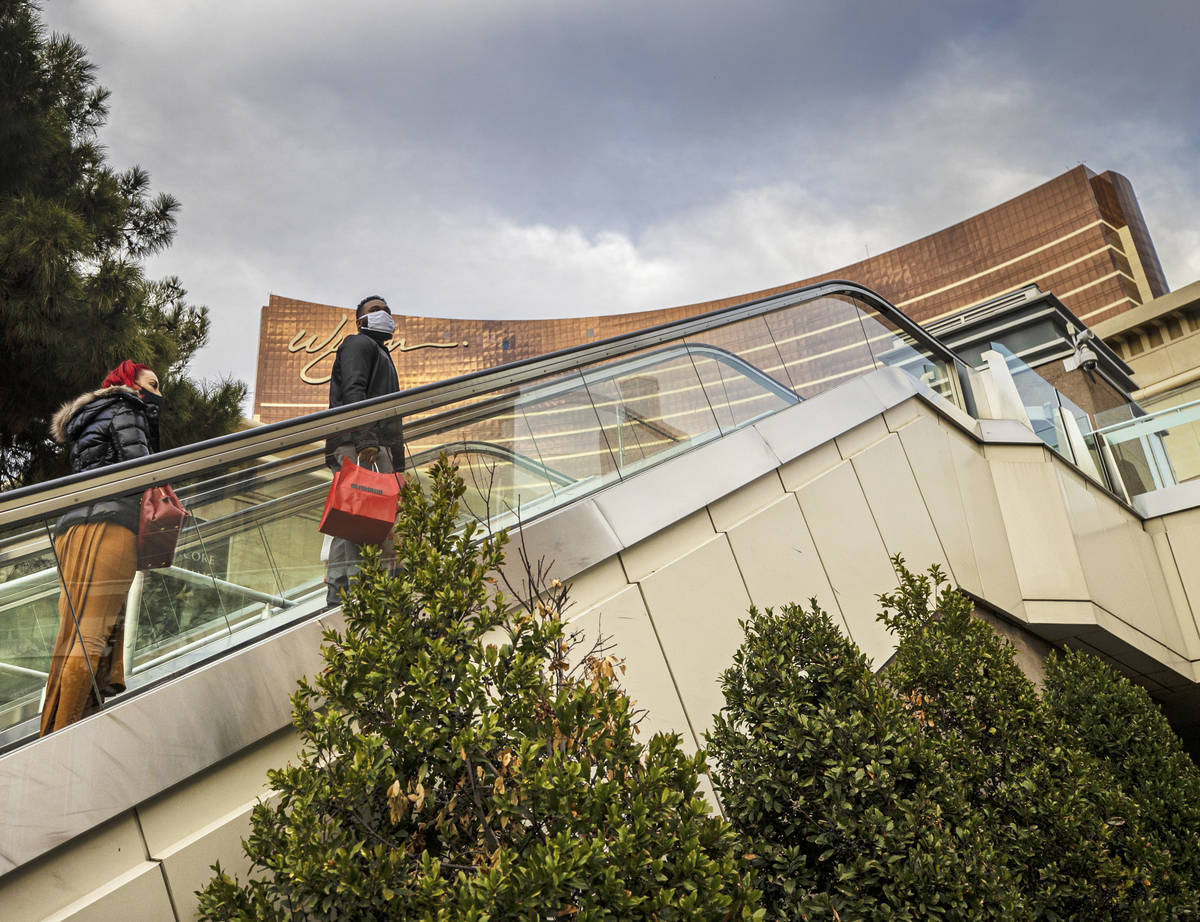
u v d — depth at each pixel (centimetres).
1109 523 1089
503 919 279
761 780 430
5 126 1034
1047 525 987
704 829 324
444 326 7800
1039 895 488
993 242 7838
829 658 476
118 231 1150
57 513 390
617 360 682
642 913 294
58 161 1107
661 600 584
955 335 2186
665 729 542
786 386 822
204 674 396
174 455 434
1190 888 580
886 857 411
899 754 442
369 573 377
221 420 1196
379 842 316
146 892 345
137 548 409
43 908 326
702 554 627
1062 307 2139
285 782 319
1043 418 1129
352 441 506
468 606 374
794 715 449
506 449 579
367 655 338
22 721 359
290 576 462
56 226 916
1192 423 1224
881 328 1009
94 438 502
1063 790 523
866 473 812
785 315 874
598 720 341
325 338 7306
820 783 438
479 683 341
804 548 706
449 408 561
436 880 283
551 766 311
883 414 884
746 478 692
